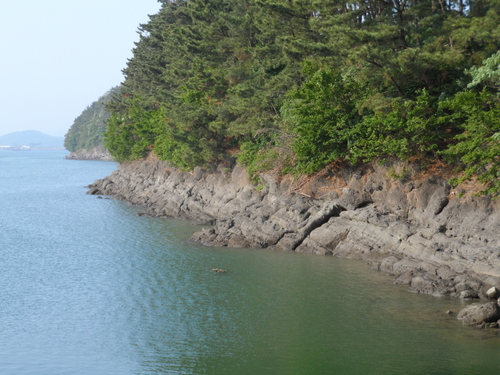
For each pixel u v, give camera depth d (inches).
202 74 2578.7
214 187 2409.0
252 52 2251.5
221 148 2471.7
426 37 1779.0
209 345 925.8
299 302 1125.7
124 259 1540.4
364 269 1353.3
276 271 1366.9
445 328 957.8
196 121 2455.7
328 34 1760.6
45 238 1873.8
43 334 992.2
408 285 1205.1
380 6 1740.9
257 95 2139.5
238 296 1180.5
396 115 1512.1
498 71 1274.6
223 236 1733.5
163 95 3366.1
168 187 2817.4
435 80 1608.0
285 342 927.7
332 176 1752.0
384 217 1473.9
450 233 1333.7
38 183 4296.3
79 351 915.4
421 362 830.5
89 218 2322.8
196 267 1432.1
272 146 2066.9
